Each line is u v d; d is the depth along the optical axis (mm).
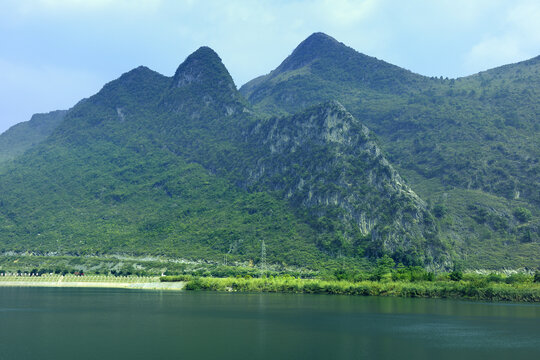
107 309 156875
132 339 107062
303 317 140250
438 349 100312
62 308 159000
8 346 99750
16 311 151750
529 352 98312
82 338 107750
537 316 146375
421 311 155625
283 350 97688
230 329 120062
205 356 92375
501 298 189375
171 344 102250
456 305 175250
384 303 179125
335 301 185250
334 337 111250
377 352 97188
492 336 114188
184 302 178500
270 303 176000
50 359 89688
